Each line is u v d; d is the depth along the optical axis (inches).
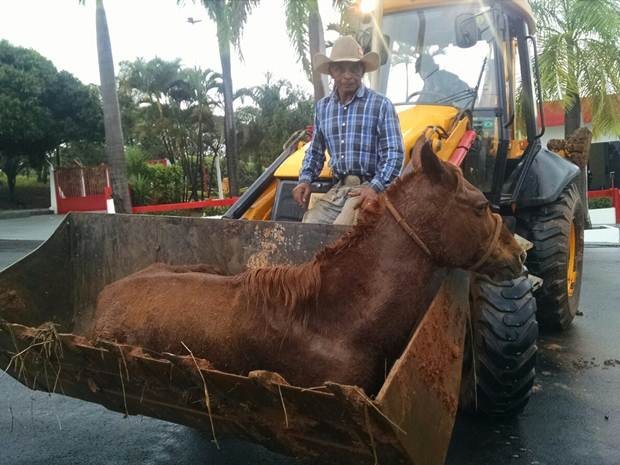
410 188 117.3
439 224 114.8
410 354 92.1
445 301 109.7
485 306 157.8
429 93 216.1
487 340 156.3
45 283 156.3
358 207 134.8
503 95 213.2
